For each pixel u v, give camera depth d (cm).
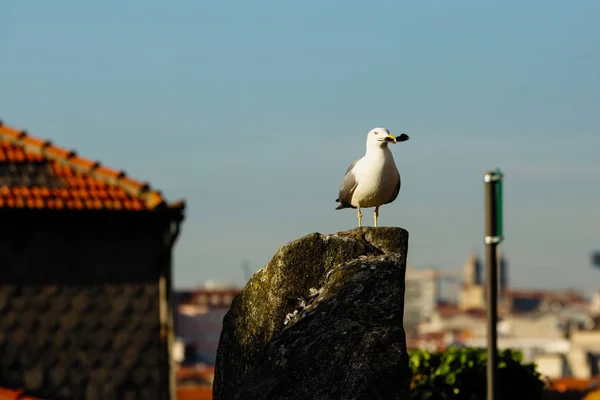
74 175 2181
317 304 952
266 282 991
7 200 2102
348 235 992
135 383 2108
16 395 2019
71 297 2112
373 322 934
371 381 891
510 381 1636
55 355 2095
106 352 2111
